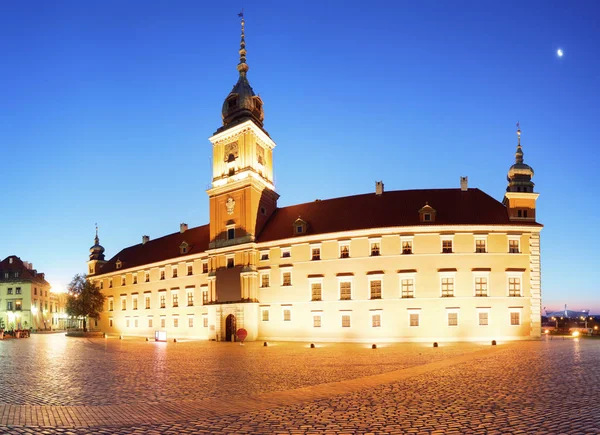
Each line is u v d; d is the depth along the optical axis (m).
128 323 92.31
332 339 60.53
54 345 57.72
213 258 72.69
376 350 44.75
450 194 63.53
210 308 70.62
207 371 27.56
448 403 16.05
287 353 41.94
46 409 16.17
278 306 65.00
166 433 12.72
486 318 56.19
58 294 146.88
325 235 62.53
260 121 76.25
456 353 38.94
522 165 60.38
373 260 59.62
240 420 14.07
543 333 73.75
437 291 57.03
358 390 19.06
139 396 18.83
